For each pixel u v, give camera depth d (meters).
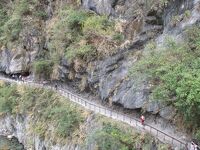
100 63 36.94
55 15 50.03
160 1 32.44
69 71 42.22
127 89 32.56
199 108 22.41
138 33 34.25
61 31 43.12
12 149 41.59
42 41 52.59
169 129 27.55
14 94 48.81
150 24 33.38
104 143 28.45
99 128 31.16
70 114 36.22
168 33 29.72
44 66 48.88
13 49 56.47
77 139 33.28
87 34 39.25
